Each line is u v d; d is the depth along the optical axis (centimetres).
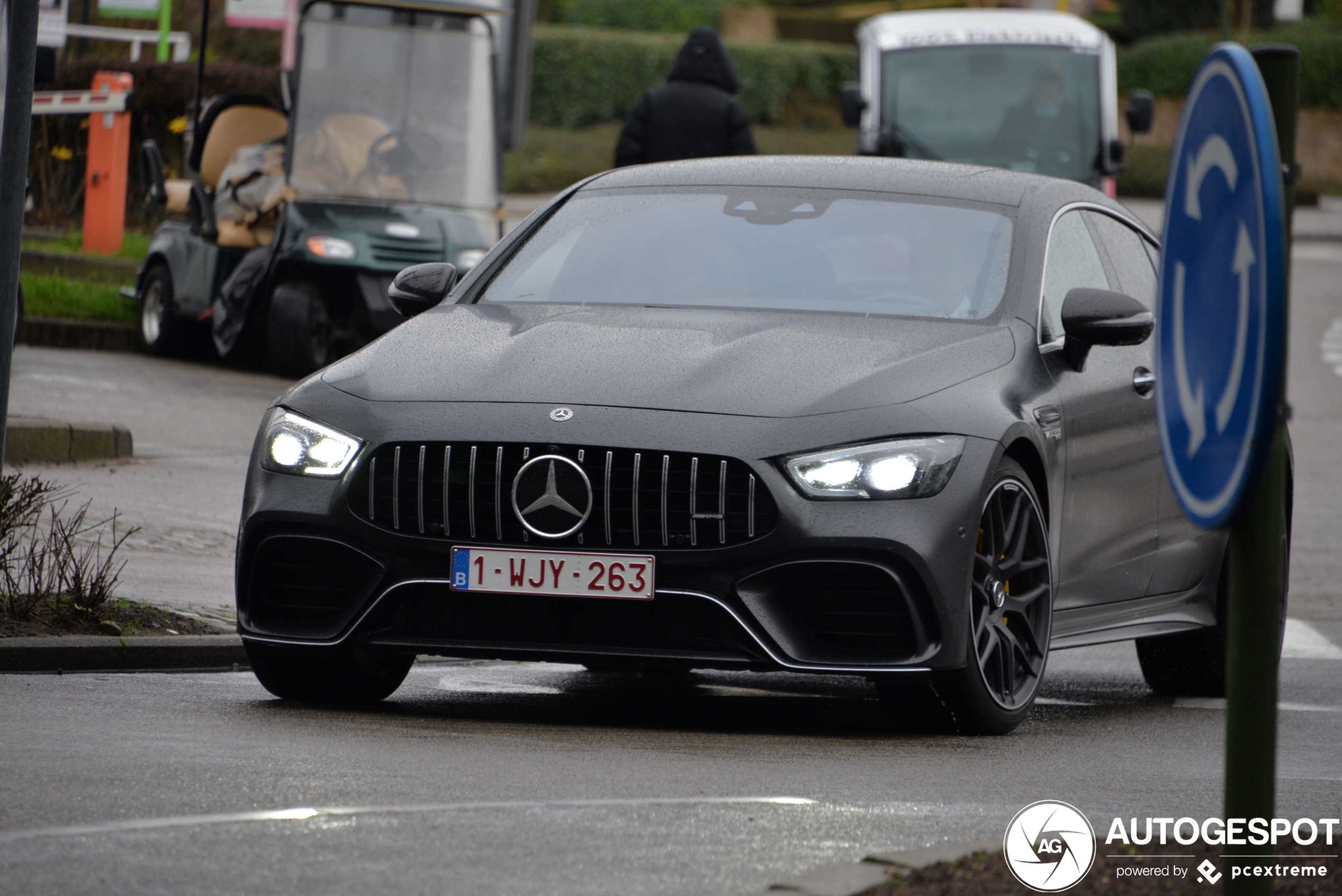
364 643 1638
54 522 2077
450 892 1009
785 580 1571
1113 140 6262
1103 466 1916
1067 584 1866
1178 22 16625
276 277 4831
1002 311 1845
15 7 1827
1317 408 5984
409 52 5094
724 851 1132
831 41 16725
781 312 1830
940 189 1994
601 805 1255
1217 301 773
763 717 1825
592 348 1698
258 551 1677
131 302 5659
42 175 7244
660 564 1573
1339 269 10562
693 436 1580
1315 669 2342
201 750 1421
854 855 1135
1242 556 773
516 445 1595
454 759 1434
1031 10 8256
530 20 5975
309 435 1673
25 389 4294
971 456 1620
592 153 13025
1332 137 16125
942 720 1673
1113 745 1723
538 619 1598
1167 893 991
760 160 2100
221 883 1013
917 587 1580
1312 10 17638
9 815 1159
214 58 8469
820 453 1583
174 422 4006
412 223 4866
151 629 2009
